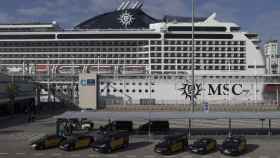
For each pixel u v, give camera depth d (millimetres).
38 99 104375
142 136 49312
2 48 128875
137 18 140750
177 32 124375
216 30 126750
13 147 42594
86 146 42438
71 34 127250
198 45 124938
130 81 112000
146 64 125062
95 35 126812
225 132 52594
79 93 107125
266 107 100250
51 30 132625
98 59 126688
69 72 122062
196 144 39625
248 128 57438
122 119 48906
